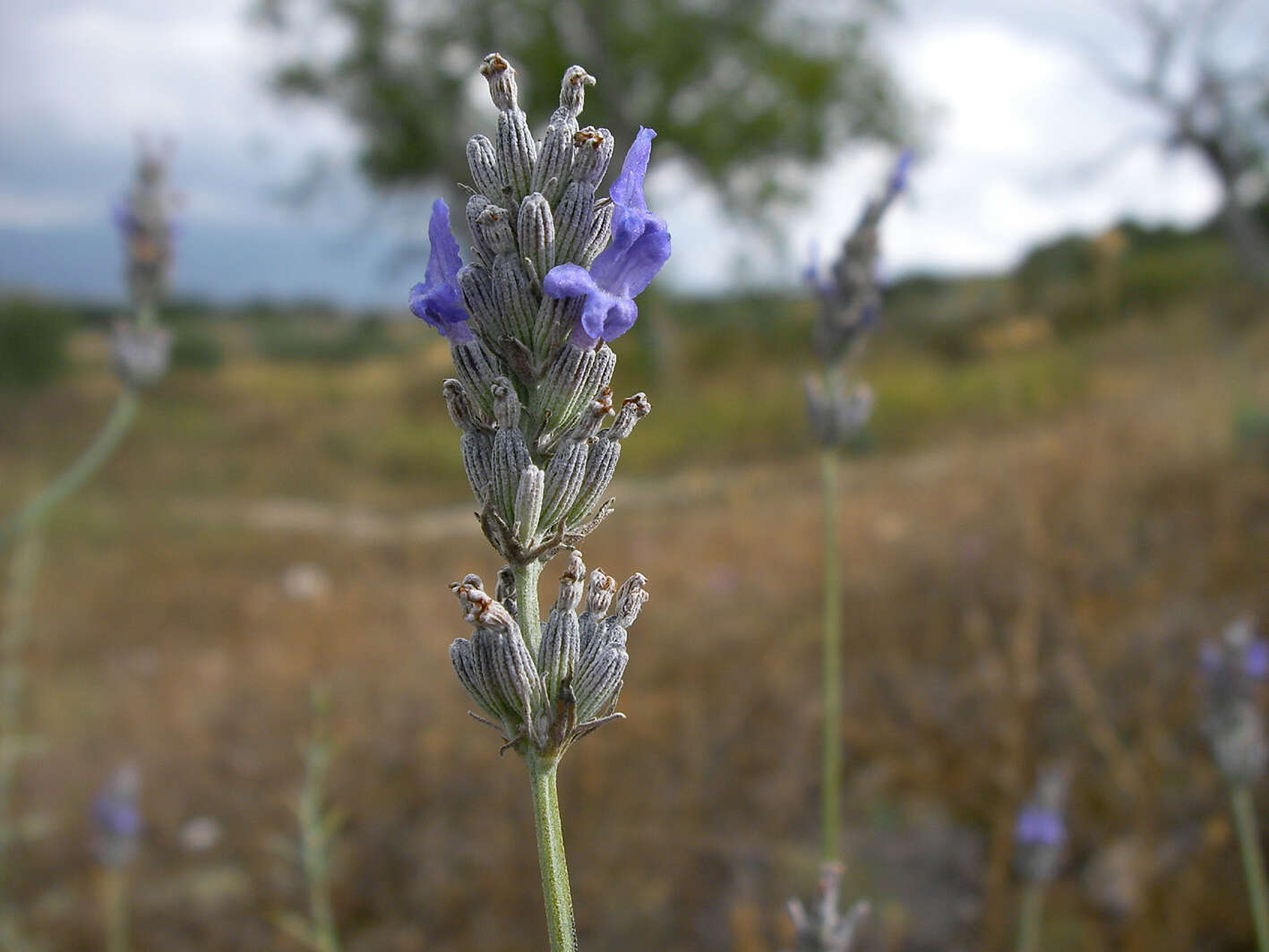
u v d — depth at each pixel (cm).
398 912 475
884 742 529
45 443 2798
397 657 788
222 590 1266
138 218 500
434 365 3312
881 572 759
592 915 446
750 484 1470
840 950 205
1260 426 898
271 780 598
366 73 3262
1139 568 644
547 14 3127
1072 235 2645
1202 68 2255
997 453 1217
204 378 4003
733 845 474
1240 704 304
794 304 3378
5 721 552
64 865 562
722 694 598
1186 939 373
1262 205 2784
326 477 2439
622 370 3206
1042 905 416
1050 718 491
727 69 3359
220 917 489
